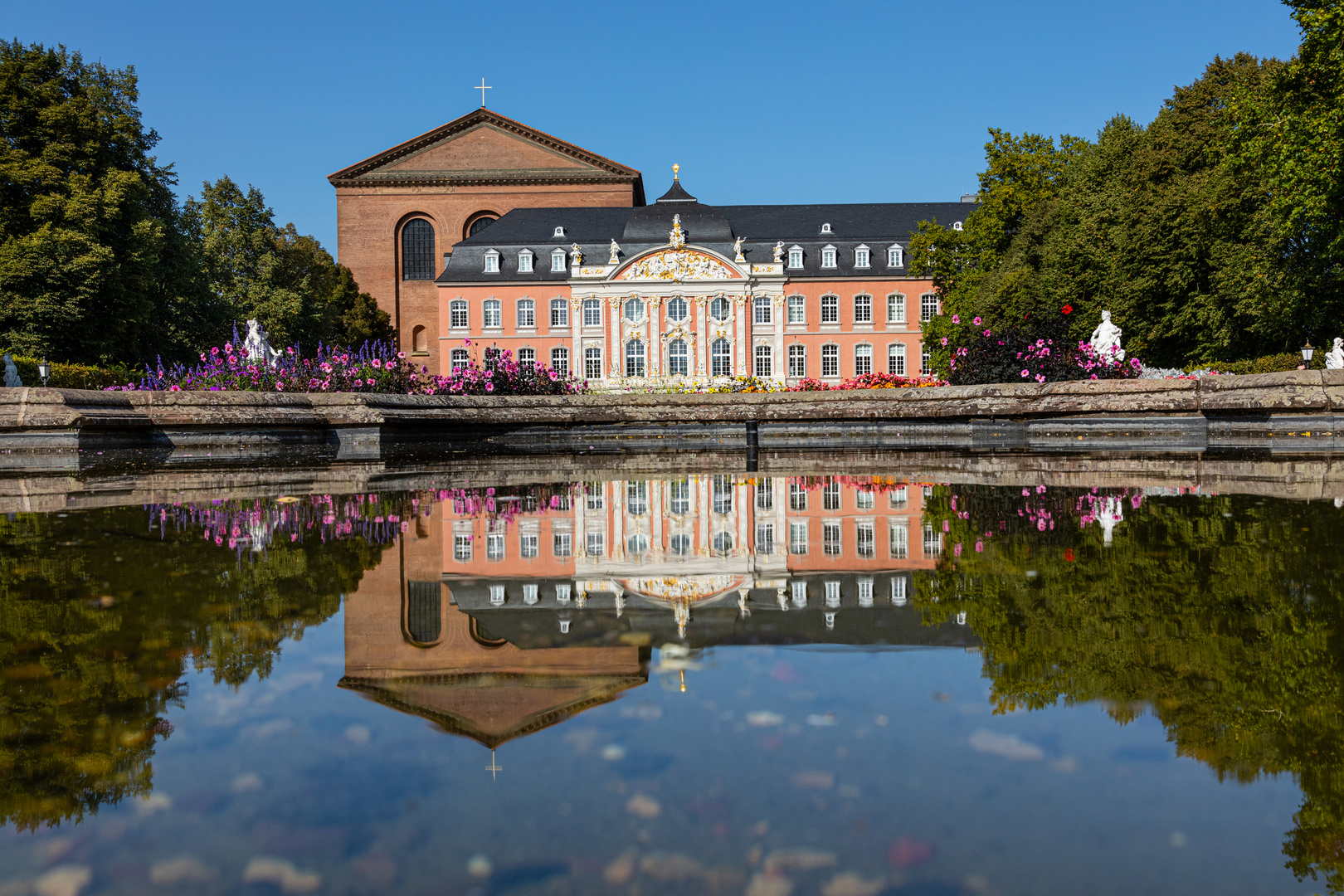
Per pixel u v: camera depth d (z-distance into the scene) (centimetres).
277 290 5225
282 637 221
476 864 106
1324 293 2628
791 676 186
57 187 3425
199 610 251
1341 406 973
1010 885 98
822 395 1423
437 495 617
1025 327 1448
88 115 3519
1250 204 2898
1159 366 3306
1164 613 230
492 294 6203
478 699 173
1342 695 163
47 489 662
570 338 6172
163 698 174
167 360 3947
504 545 383
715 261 6016
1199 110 3294
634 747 146
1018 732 151
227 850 111
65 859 111
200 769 138
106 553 354
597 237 6488
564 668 194
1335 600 241
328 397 1191
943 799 125
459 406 1333
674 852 110
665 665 195
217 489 661
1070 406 1191
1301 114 2411
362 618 242
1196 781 130
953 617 232
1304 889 99
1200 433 1102
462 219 7250
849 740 148
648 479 762
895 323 6169
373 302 6931
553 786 131
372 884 103
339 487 687
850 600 257
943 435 1321
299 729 156
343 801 127
